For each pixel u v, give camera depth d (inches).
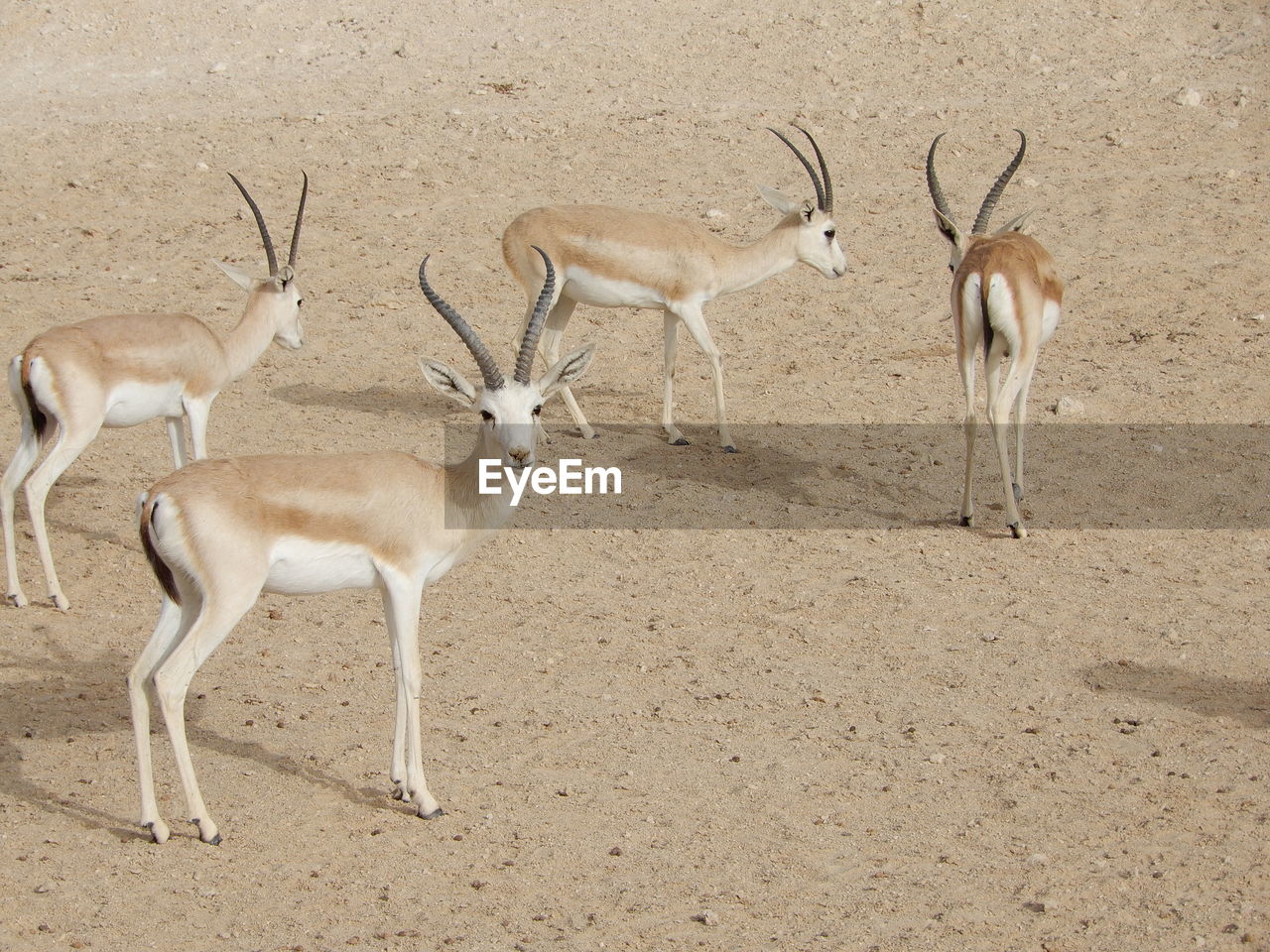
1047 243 623.5
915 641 324.8
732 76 828.6
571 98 810.8
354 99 821.9
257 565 232.8
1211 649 316.8
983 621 335.0
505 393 257.4
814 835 241.6
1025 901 219.0
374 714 291.0
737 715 289.4
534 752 274.2
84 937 209.8
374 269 618.8
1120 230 631.2
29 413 337.7
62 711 288.4
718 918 215.2
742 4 908.6
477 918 215.9
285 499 235.1
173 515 227.8
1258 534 383.9
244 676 308.7
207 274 610.2
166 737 278.5
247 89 844.0
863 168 714.2
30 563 363.6
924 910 217.0
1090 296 573.6
